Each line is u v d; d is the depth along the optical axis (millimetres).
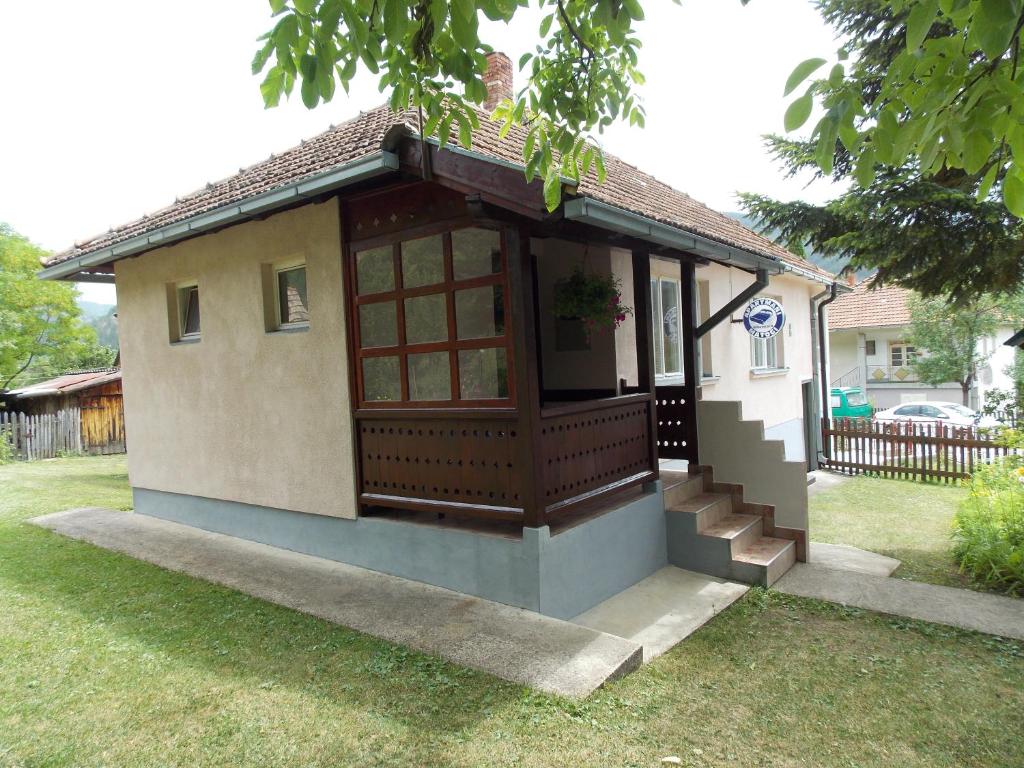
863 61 3818
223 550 6996
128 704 3869
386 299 5855
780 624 5473
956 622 5488
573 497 5578
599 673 4211
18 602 5527
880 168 8055
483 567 5449
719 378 10602
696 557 6730
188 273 7773
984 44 2188
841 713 4020
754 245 9906
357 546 6316
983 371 27766
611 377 7355
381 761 3324
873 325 28375
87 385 19469
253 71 3020
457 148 4773
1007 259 7887
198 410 7801
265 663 4375
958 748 3662
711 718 3920
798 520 7297
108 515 8844
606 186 6445
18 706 3848
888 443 14023
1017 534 6789
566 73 4055
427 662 4355
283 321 7074
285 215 6637
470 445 5469
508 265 5086
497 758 3371
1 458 16812
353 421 6234
